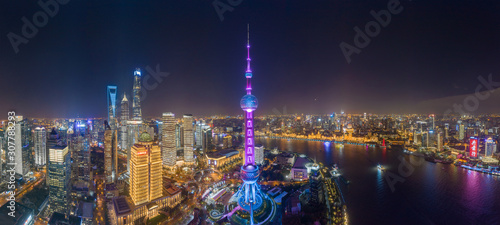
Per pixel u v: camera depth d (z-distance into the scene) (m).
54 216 197.88
